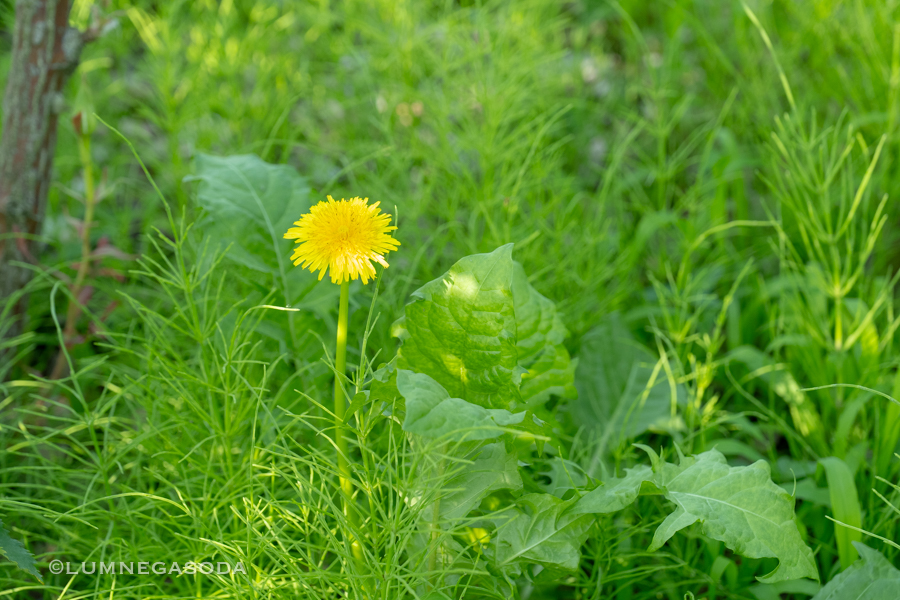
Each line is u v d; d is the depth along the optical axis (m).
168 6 1.29
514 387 0.95
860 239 1.16
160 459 1.01
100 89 1.41
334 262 0.92
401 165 1.17
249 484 0.95
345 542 0.93
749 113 1.35
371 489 0.94
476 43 1.31
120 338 1.11
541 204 1.17
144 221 1.19
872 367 1.05
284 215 1.05
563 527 0.94
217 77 1.36
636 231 1.20
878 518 1.01
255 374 1.07
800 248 1.18
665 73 1.35
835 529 0.98
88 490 0.97
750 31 1.43
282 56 1.42
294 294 1.04
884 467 1.02
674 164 1.19
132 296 1.13
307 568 0.99
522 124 1.18
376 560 0.93
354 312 1.06
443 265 1.16
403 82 1.30
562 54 1.34
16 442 1.05
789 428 1.09
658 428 1.05
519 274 1.01
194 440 1.01
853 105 1.29
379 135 1.36
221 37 1.32
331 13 1.45
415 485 0.93
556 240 1.13
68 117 1.24
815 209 1.15
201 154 1.07
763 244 1.19
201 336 1.00
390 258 1.14
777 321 1.13
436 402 0.91
